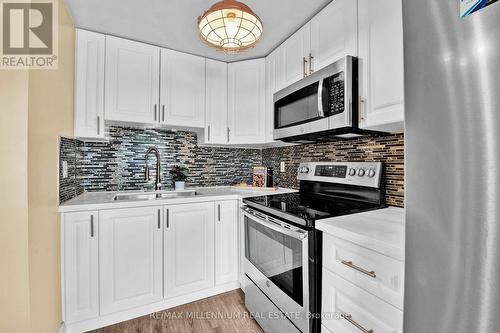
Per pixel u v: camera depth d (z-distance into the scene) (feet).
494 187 1.33
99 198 6.23
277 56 6.97
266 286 5.28
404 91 1.82
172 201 6.27
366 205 5.06
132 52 6.66
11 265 3.66
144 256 5.95
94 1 5.13
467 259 1.44
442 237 1.57
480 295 1.38
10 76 3.68
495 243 1.32
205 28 4.33
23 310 3.70
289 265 4.49
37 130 4.04
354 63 4.50
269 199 6.10
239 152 9.48
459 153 1.48
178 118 7.27
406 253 1.81
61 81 5.10
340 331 3.59
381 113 4.08
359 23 4.47
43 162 4.28
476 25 1.40
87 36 6.14
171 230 6.27
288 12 5.51
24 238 3.71
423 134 1.69
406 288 1.80
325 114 4.82
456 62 1.49
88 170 7.06
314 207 4.97
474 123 1.41
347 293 3.47
